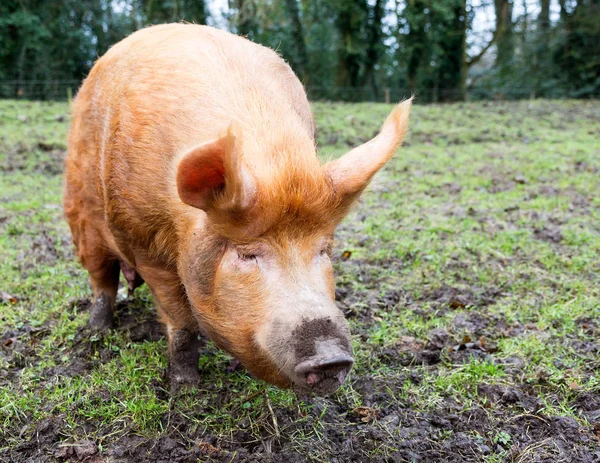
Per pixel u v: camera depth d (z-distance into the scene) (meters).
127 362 2.57
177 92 2.13
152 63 2.25
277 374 1.84
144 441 2.20
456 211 4.63
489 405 2.37
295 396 2.37
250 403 2.35
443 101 16.08
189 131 2.05
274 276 1.83
